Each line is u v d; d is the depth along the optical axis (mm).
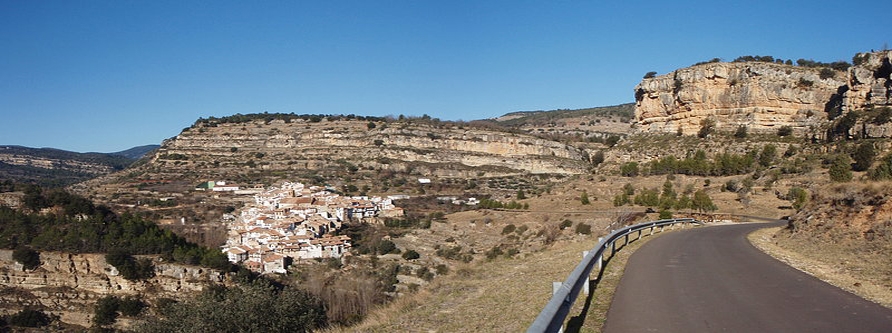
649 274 14094
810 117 85625
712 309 9852
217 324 16734
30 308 43312
